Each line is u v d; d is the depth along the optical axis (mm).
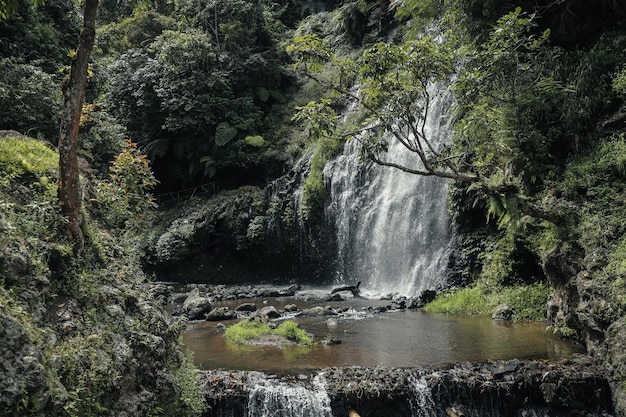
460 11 13703
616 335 7516
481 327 10664
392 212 16656
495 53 9688
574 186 9664
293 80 26312
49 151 7180
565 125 10633
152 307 6223
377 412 7023
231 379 7246
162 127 22688
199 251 21188
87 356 4746
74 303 5188
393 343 9484
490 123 10039
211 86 22953
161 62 23375
